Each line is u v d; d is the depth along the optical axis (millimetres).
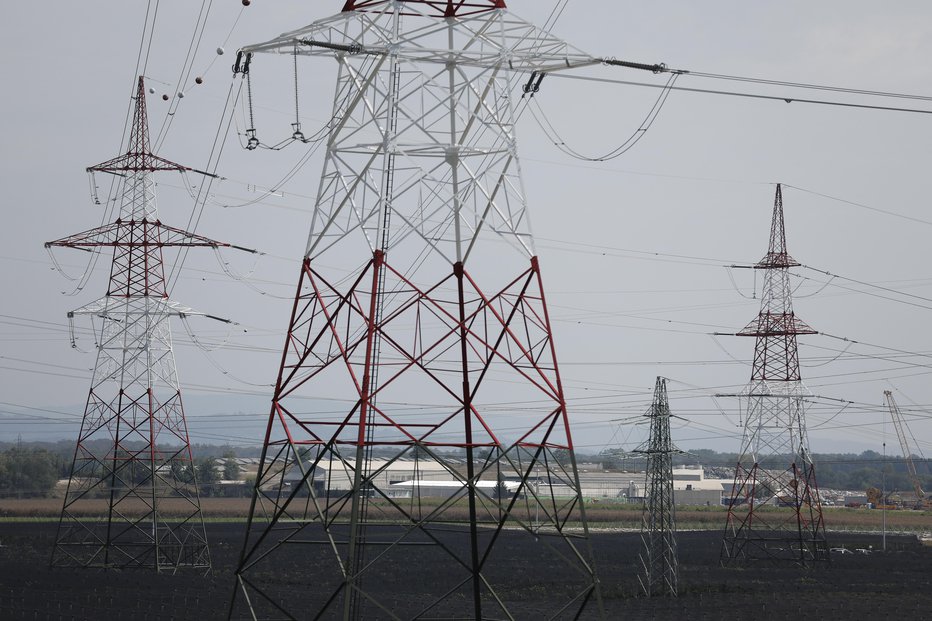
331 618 152750
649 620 161375
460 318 109875
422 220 102125
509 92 108062
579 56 108562
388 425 108375
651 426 197625
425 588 196625
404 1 107312
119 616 151625
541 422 104500
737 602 183000
